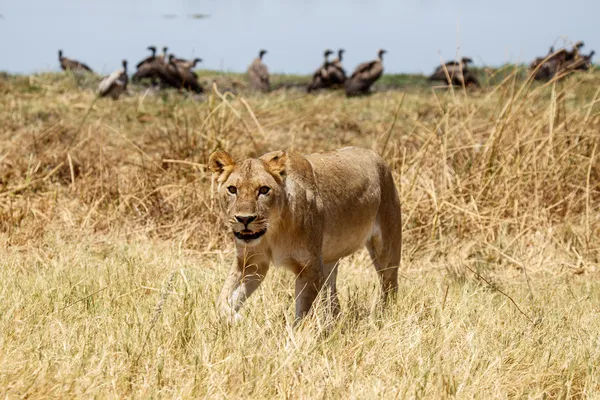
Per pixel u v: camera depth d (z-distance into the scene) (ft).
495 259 44.73
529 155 50.98
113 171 54.95
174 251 41.04
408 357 24.31
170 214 47.37
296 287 28.17
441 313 27.76
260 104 92.68
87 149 61.00
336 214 29.91
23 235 42.96
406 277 39.32
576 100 76.07
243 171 26.27
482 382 22.90
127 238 44.80
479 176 50.49
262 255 27.58
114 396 20.79
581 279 41.27
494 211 48.29
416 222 47.42
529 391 23.15
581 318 31.37
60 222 46.19
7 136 69.56
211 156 27.04
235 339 24.56
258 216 25.84
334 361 23.30
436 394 21.90
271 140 69.31
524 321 30.01
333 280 31.78
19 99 88.53
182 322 25.63
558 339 27.66
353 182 31.09
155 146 65.98
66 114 81.56
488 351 25.84
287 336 24.91
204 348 23.36
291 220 27.22
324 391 21.59
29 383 20.88
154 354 23.38
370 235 32.71
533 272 42.50
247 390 21.75
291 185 27.32
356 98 121.29
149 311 27.86
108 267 35.24
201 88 125.39
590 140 54.70
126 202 48.08
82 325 26.00
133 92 117.60
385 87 141.59
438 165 52.34
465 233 47.01
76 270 34.86
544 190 50.60
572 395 23.41
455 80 138.41
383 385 22.40
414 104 97.66
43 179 51.72
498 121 51.19
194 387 21.58
